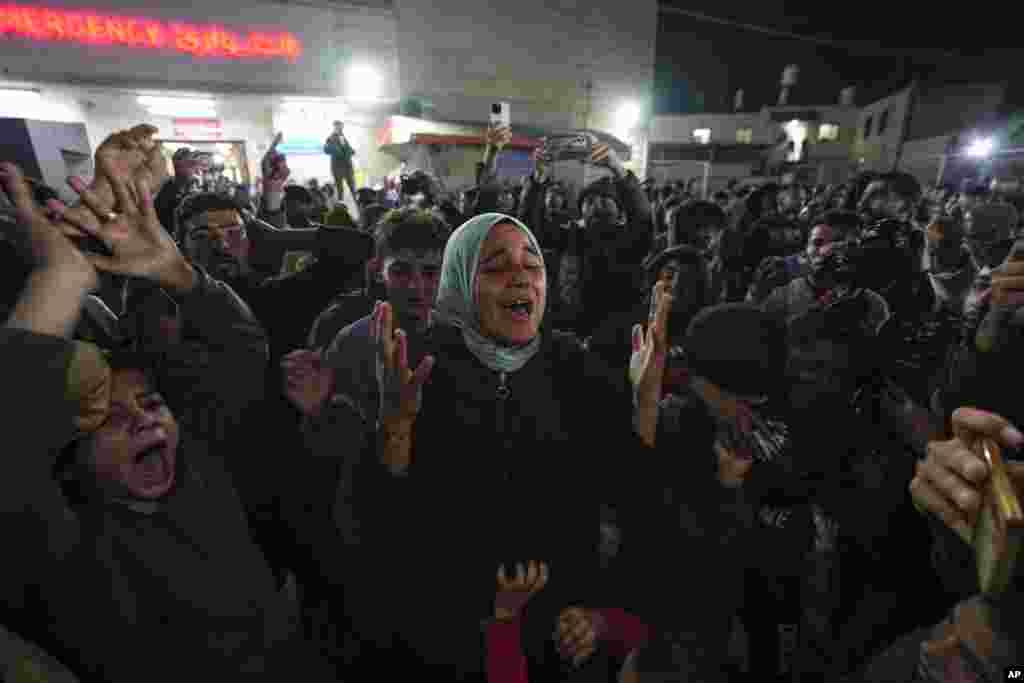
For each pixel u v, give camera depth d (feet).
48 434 2.43
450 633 3.84
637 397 3.81
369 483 3.55
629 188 10.73
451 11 54.60
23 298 2.58
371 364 5.77
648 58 69.92
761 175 82.58
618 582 4.62
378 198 23.77
